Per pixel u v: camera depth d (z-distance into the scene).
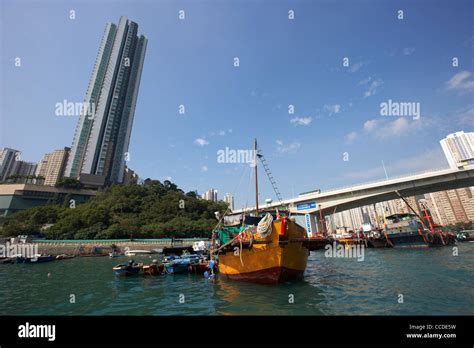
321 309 10.11
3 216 86.19
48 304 12.78
